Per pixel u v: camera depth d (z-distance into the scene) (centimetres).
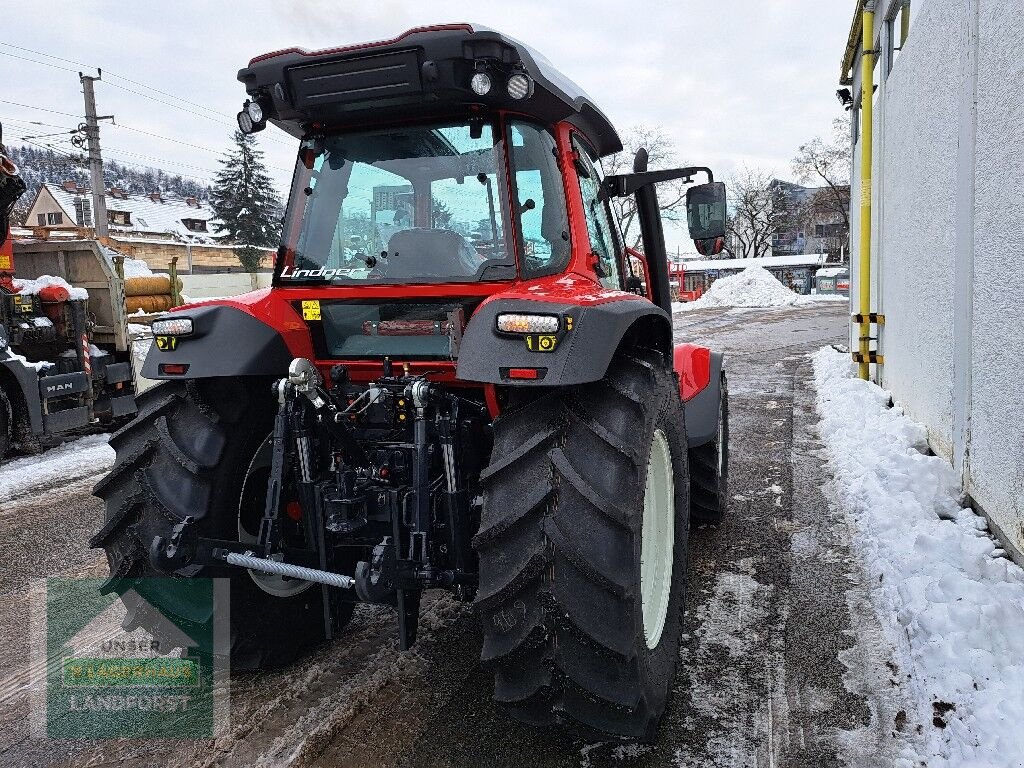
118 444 261
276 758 232
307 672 283
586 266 275
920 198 539
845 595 337
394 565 217
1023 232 315
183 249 4325
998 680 242
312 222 274
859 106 888
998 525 350
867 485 452
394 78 236
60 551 432
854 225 927
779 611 324
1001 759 208
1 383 652
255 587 271
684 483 273
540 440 205
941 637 268
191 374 249
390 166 262
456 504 232
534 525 199
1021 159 317
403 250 257
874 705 253
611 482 201
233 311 260
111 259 809
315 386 244
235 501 261
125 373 799
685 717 250
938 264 481
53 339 716
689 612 325
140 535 243
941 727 234
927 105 513
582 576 195
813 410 760
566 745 235
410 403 240
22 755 238
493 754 231
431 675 278
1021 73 318
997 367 352
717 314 2355
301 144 276
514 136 254
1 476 611
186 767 229
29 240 816
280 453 245
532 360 203
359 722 250
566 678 194
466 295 249
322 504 245
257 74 251
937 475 427
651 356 260
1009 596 285
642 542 228
